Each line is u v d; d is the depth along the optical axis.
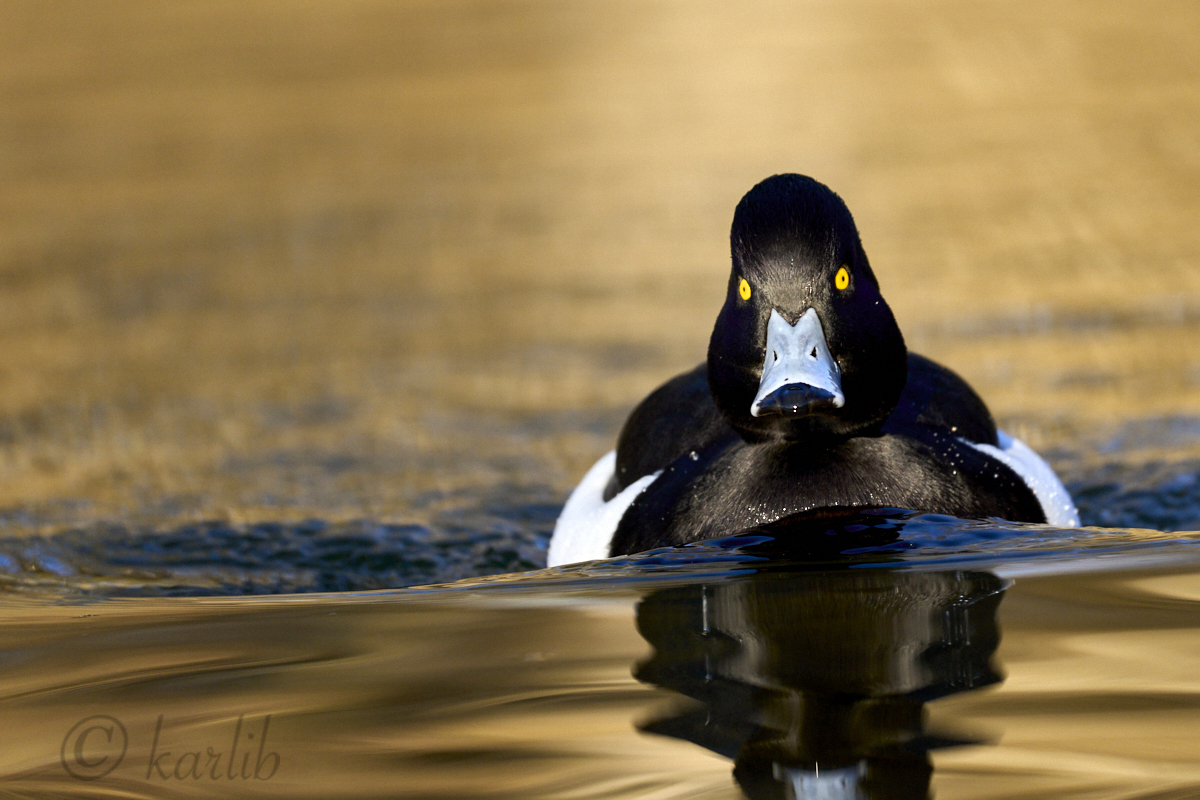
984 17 28.67
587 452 10.45
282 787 3.59
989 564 5.36
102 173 22.19
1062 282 14.25
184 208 19.94
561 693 4.12
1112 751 3.51
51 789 3.66
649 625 4.80
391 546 8.08
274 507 9.13
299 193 20.36
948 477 6.21
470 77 26.98
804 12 30.48
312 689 4.34
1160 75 23.45
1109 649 4.26
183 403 12.05
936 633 4.48
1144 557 5.41
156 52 30.77
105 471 10.18
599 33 29.98
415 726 3.94
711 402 7.16
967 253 15.50
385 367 13.00
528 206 18.75
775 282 5.88
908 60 25.73
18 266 17.48
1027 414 10.46
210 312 15.23
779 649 4.40
